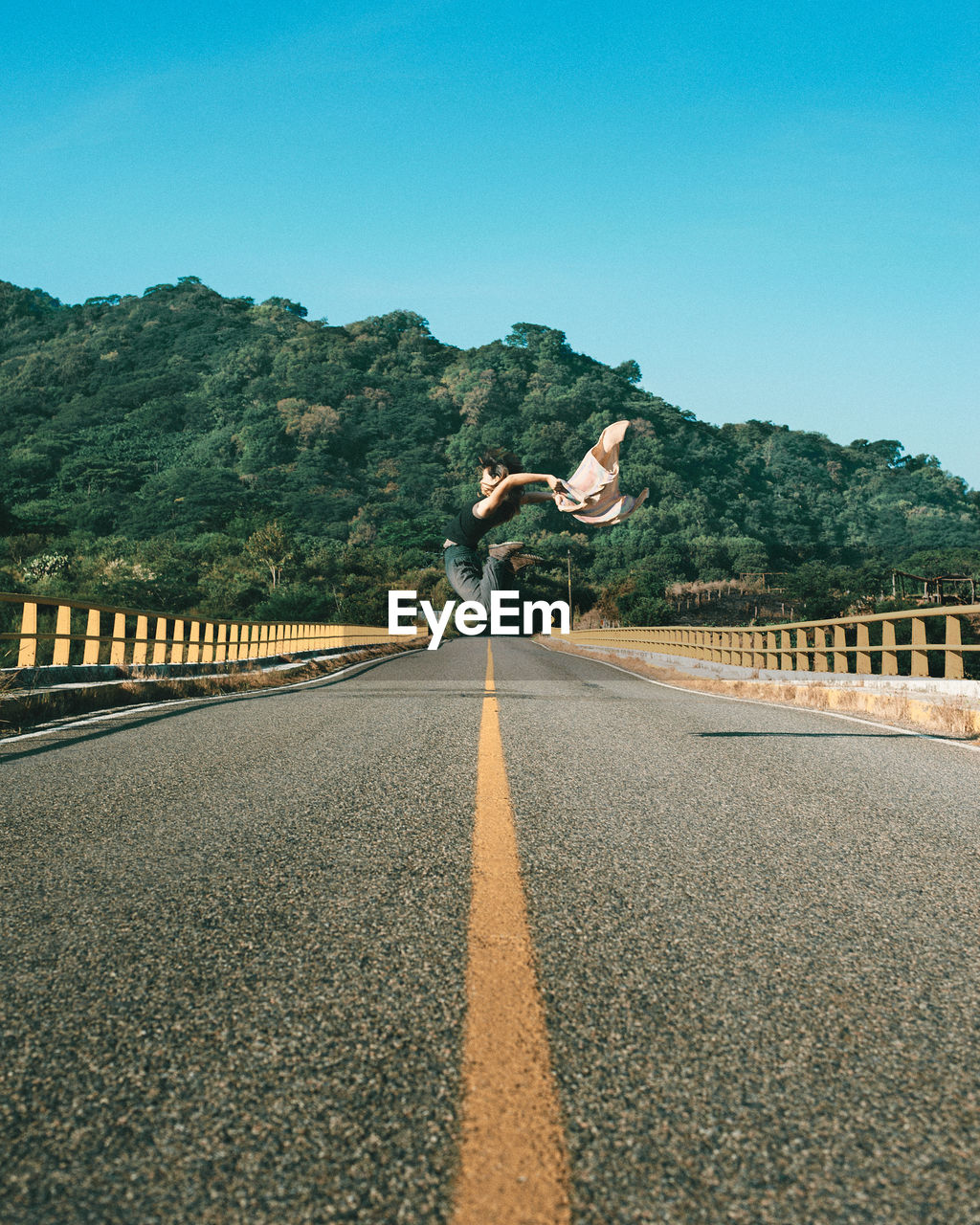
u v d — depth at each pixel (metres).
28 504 157.12
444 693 14.18
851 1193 1.58
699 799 5.20
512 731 8.31
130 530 139.88
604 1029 2.22
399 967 2.60
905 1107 1.89
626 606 88.94
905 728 9.17
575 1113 1.83
